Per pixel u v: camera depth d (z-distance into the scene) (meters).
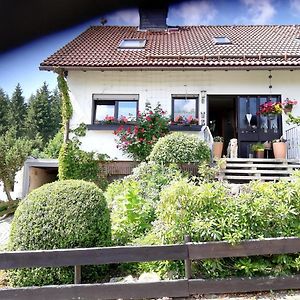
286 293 3.53
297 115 9.59
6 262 3.34
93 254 3.45
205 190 3.93
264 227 3.82
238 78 9.89
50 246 3.62
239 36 12.34
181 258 3.55
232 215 3.79
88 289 3.38
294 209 3.81
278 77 9.84
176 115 9.85
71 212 3.78
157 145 7.21
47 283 3.63
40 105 44.44
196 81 9.90
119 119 9.52
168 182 5.92
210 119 12.96
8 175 11.12
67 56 9.99
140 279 3.69
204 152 7.16
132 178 6.42
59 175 8.80
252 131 9.91
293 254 3.80
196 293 3.47
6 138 11.71
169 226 3.85
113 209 5.31
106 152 8.93
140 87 9.91
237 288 3.52
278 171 7.57
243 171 7.57
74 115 9.73
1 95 45.03
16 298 3.31
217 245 3.60
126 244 4.37
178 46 11.12
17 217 3.84
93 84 9.94
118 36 12.67
